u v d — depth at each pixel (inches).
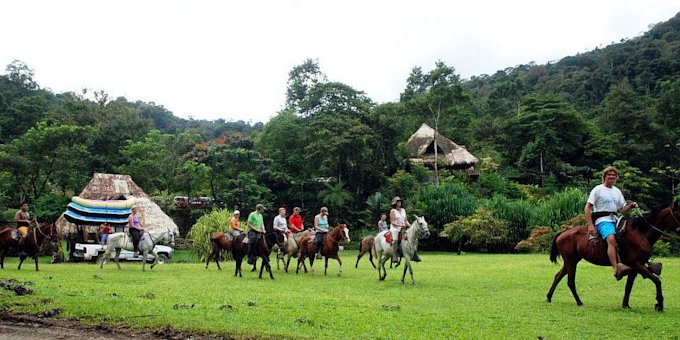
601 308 413.7
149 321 332.8
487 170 2185.0
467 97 1911.9
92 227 1218.6
